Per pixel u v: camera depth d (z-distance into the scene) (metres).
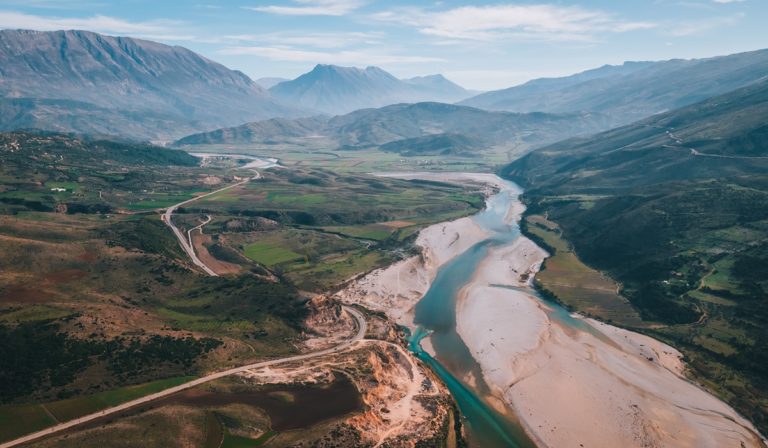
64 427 93.94
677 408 124.06
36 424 94.44
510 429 119.12
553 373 140.38
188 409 100.12
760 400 125.06
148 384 109.06
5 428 93.12
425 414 115.69
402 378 130.75
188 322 141.62
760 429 116.50
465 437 115.50
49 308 127.75
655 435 114.31
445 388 133.00
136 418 95.38
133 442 89.00
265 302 154.12
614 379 136.88
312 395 110.50
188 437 92.62
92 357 113.00
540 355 150.25
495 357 150.62
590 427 118.25
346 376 118.81
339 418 102.50
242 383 112.62
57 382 105.31
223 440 93.50
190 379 112.69
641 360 146.62
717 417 120.56
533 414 123.94
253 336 137.88
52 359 110.25
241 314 147.75
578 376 138.50
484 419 122.88
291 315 149.38
